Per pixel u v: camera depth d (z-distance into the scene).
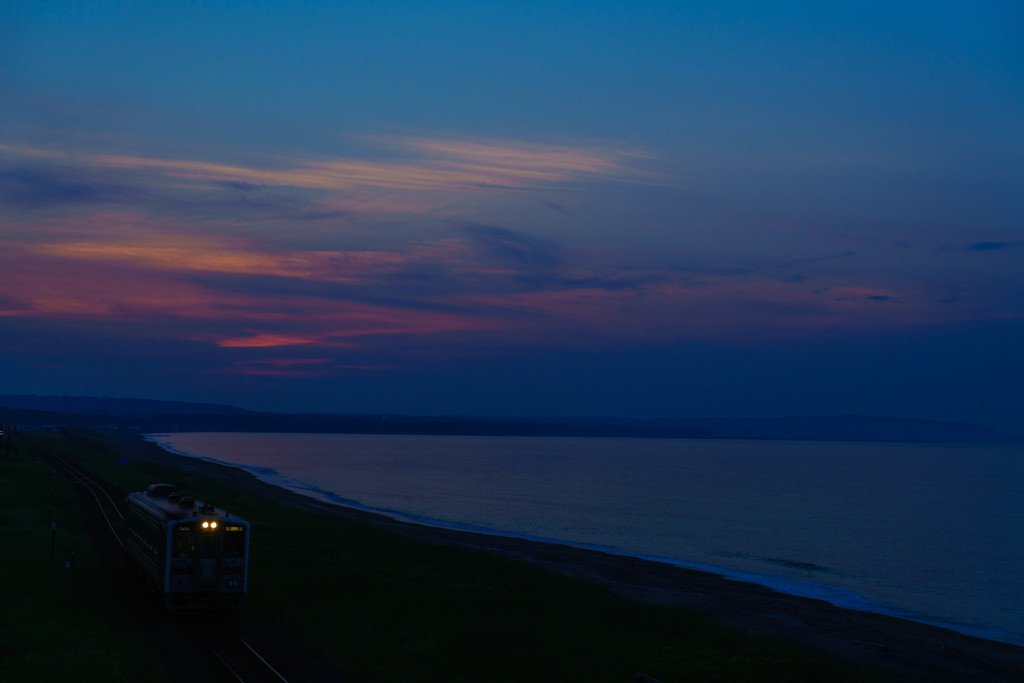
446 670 22.77
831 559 70.75
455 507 105.88
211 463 181.75
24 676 18.84
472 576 39.09
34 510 52.50
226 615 28.22
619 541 78.19
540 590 36.12
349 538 50.03
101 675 19.70
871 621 44.09
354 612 29.88
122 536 46.03
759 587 54.62
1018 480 199.25
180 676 21.00
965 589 58.31
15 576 30.86
